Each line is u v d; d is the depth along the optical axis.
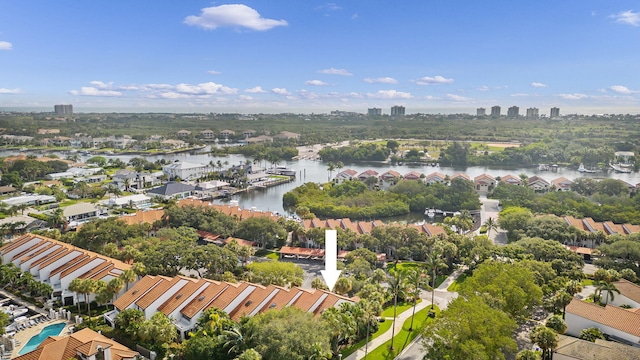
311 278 136.88
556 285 113.88
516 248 141.12
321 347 74.19
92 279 113.69
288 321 81.50
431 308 112.06
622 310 95.38
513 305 94.88
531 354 78.81
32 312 112.88
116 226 159.50
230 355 82.31
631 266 131.88
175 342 95.50
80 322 106.31
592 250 152.75
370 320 95.69
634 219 182.00
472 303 83.94
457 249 145.75
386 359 89.75
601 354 81.00
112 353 84.19
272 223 167.38
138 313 98.50
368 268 132.88
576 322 97.69
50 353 81.38
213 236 170.88
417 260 154.12
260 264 129.62
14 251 139.12
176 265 127.12
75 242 153.75
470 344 74.19
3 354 93.25
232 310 101.12
